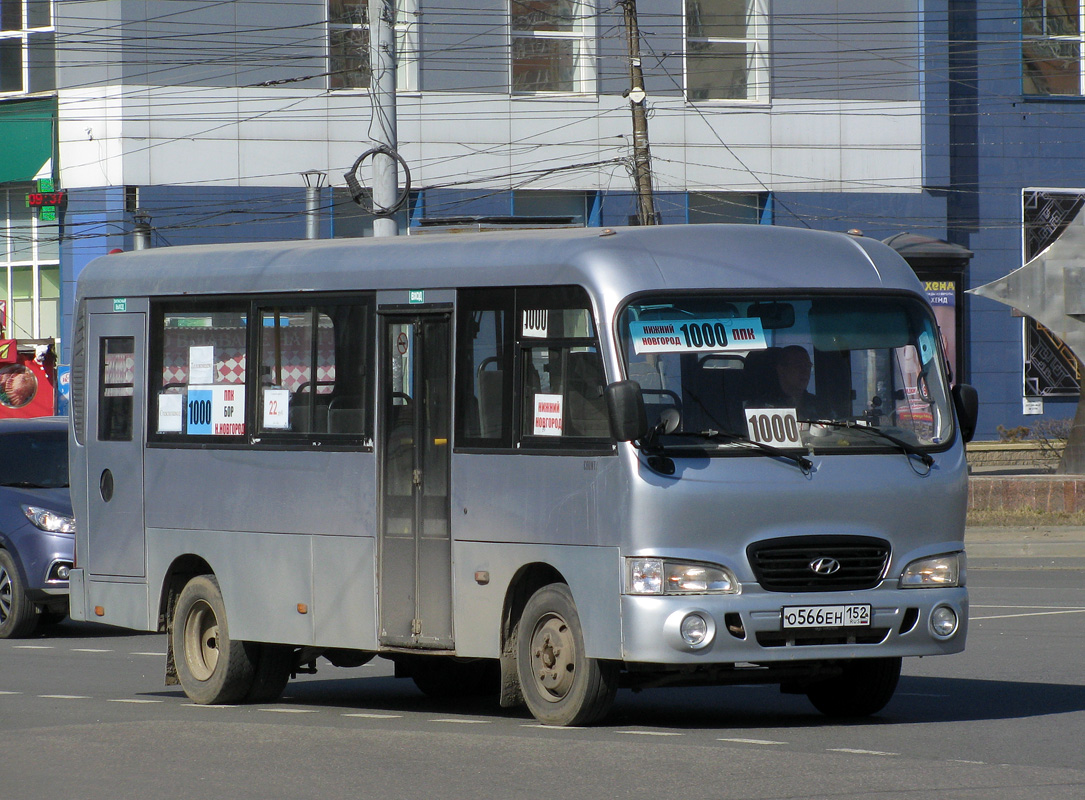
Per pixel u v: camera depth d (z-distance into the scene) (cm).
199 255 3077
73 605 3259
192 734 2472
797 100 9856
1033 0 10806
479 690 3161
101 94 8831
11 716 2792
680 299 2444
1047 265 6712
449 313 2636
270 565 2872
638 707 2877
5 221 9238
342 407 2781
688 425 2400
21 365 9162
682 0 9606
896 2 10006
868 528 2439
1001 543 6019
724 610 2344
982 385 10675
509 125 9325
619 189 9500
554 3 9412
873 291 2545
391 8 5725
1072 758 2194
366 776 2094
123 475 3155
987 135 10731
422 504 2658
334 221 9031
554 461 2464
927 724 2547
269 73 8894
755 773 2062
